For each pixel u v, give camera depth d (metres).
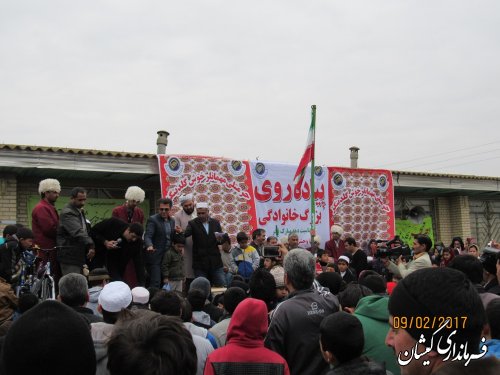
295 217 11.98
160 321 1.84
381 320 3.52
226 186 11.07
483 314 1.61
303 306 3.66
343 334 2.80
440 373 1.50
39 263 6.99
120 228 7.65
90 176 10.32
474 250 10.24
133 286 7.68
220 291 8.46
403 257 8.53
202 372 3.45
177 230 8.62
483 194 16.16
